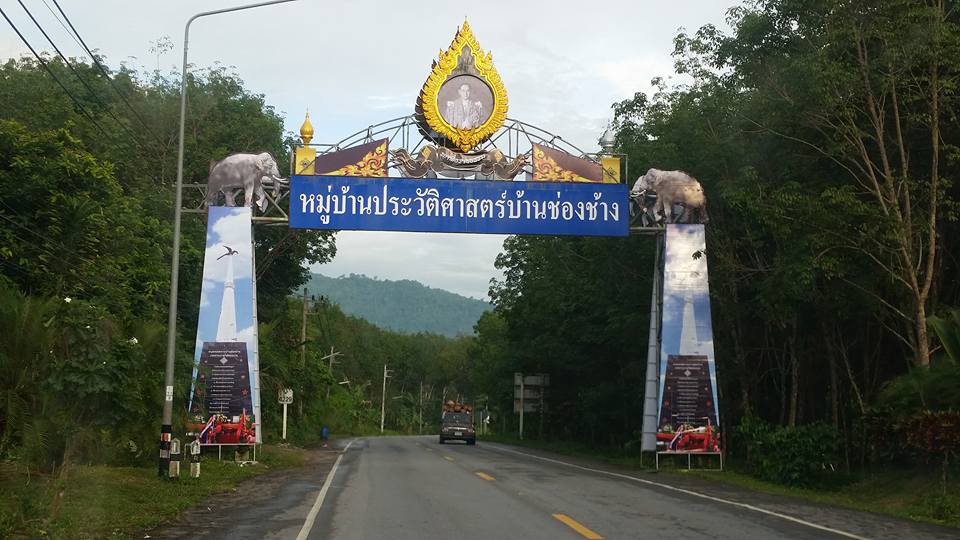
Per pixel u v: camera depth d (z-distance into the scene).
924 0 19.30
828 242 20.20
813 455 20.59
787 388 28.73
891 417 18.89
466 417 52.38
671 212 24.94
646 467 25.47
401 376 135.38
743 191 21.67
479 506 14.67
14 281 20.12
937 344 20.66
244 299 24.03
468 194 24.34
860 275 21.11
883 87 19.45
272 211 28.97
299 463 26.17
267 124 37.44
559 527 12.07
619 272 30.91
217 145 36.41
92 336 16.39
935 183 19.31
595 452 38.53
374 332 132.75
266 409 38.62
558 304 38.31
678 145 26.38
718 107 24.45
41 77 33.00
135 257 24.62
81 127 28.17
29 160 20.91
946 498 15.21
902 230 19.39
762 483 21.09
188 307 31.02
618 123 29.59
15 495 12.20
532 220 24.47
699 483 20.55
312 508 14.57
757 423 24.02
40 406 16.09
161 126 35.03
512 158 24.61
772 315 23.48
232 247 24.16
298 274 41.88
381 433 101.38
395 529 11.93
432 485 18.75
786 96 21.14
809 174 23.03
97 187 22.06
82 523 11.40
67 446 15.13
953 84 18.77
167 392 19.03
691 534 11.51
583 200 24.69
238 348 23.83
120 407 16.52
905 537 11.71
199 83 37.62
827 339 23.92
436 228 24.17
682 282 24.64
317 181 24.09
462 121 24.36
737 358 27.09
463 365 134.38
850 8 19.41
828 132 21.53
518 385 52.66
